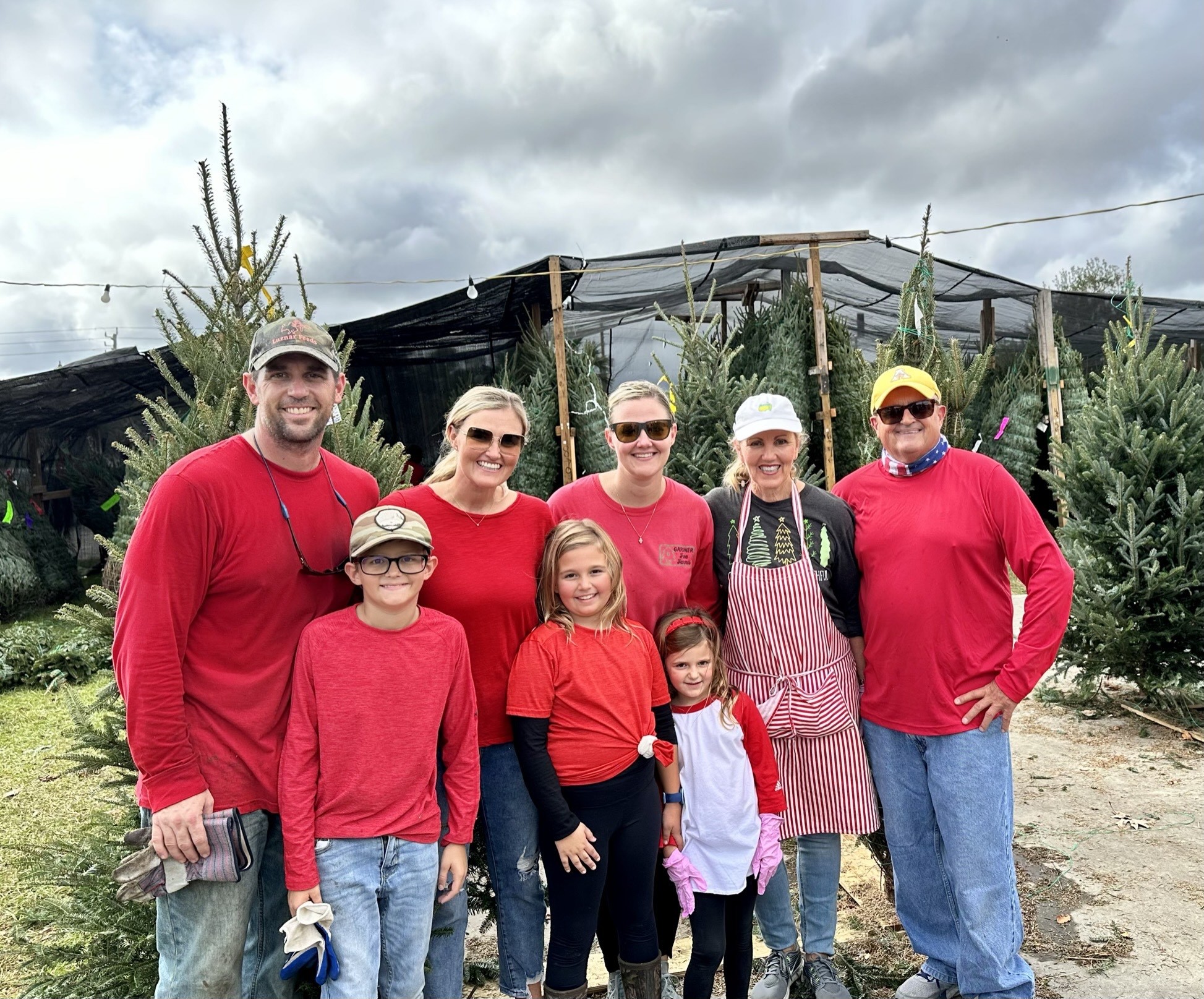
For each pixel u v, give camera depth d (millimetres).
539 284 10312
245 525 2217
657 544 2926
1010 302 12914
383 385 12977
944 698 2801
